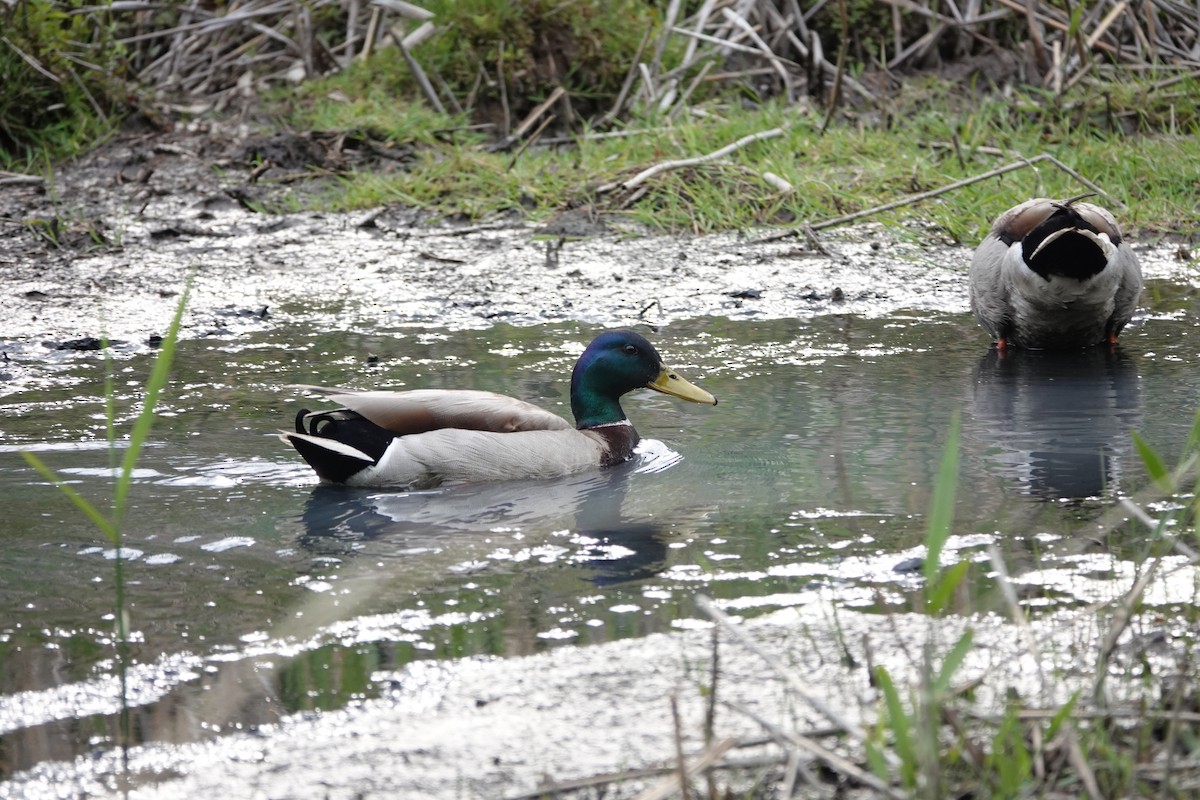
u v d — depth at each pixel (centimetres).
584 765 580
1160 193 1894
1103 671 608
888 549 834
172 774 593
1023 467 991
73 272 1722
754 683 646
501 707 637
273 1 2608
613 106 2341
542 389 1223
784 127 2123
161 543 872
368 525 909
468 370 1292
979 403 1166
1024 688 630
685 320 1496
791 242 1823
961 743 546
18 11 2259
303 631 738
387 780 578
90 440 1081
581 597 775
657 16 2409
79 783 588
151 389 631
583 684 655
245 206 2031
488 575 814
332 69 2539
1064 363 1302
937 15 2406
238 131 2312
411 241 1877
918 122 2194
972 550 827
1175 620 703
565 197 1992
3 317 1506
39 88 2264
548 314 1526
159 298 1602
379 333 1447
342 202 2047
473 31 2325
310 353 1361
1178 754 557
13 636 737
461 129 2241
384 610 764
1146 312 1495
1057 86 2244
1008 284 1310
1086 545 829
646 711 625
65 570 827
